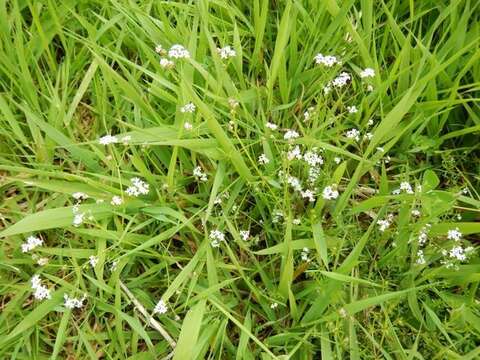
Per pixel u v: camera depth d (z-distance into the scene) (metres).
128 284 0.26
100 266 0.24
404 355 0.23
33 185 0.27
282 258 0.25
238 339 0.25
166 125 0.26
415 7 0.31
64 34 0.31
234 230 0.25
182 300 0.25
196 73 0.29
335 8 0.28
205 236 0.24
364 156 0.25
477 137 0.29
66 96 0.29
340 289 0.24
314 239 0.24
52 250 0.25
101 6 0.31
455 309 0.23
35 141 0.28
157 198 0.27
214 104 0.28
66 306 0.24
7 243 0.27
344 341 0.23
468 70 0.29
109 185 0.27
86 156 0.27
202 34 0.28
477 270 0.25
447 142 0.30
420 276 0.26
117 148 0.28
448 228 0.24
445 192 0.25
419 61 0.28
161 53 0.27
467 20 0.28
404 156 0.29
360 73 0.27
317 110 0.27
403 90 0.29
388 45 0.31
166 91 0.28
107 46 0.29
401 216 0.25
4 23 0.29
